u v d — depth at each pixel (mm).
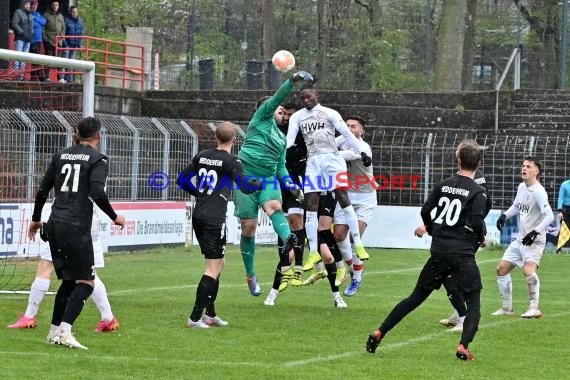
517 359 20672
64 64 28422
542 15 86250
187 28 96500
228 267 40438
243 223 26672
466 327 20031
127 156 47250
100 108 60344
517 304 30156
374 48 84938
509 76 86000
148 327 23406
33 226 21312
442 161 55469
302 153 28766
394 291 32844
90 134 20547
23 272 35812
